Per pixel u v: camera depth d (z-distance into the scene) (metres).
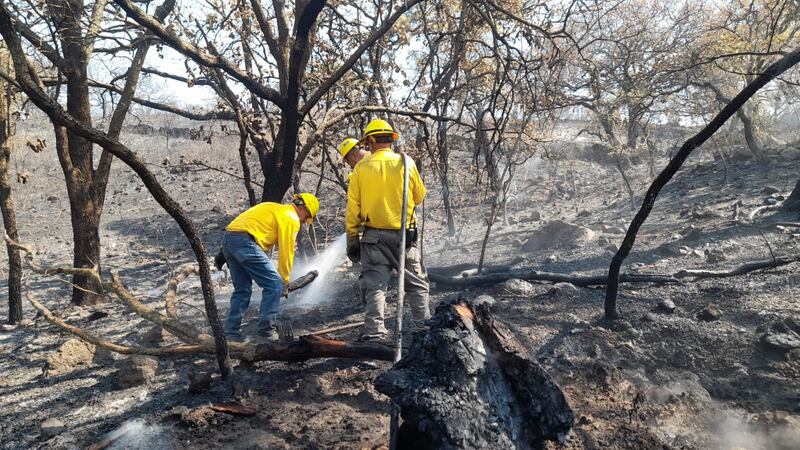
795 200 8.67
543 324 5.01
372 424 3.54
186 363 4.83
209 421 3.71
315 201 5.43
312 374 4.37
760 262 5.97
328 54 7.16
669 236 8.34
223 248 5.16
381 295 4.77
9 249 6.81
